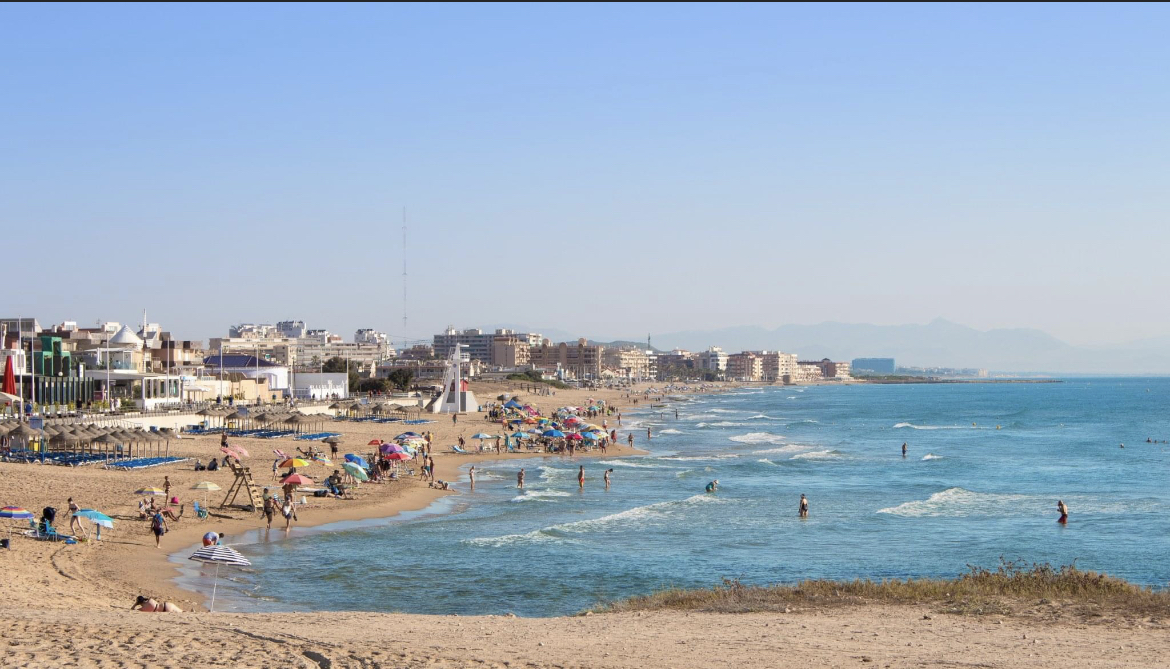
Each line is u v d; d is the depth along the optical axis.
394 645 16.98
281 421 84.25
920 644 18.91
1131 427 142.25
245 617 21.33
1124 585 26.31
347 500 51.19
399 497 54.03
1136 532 46.84
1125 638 19.73
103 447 65.56
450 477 67.81
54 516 36.12
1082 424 150.88
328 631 18.86
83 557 32.19
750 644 18.64
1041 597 25.06
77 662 14.63
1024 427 144.50
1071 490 65.50
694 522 48.97
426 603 30.41
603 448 91.38
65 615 19.70
